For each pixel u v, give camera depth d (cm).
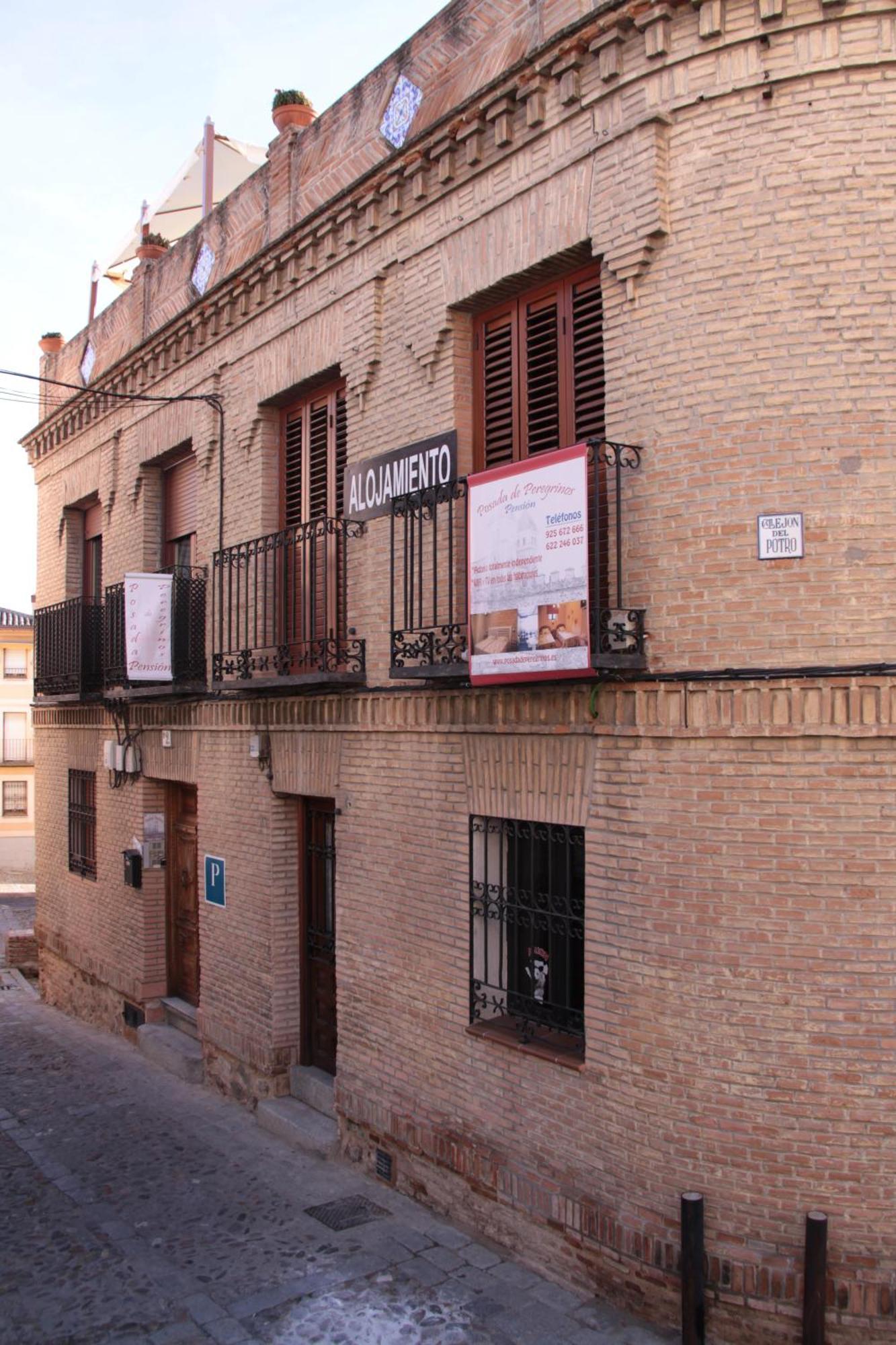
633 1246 592
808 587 551
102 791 1336
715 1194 562
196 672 1068
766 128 565
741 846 561
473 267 726
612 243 620
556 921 665
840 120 552
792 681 550
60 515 1500
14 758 4166
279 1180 805
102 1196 786
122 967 1264
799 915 548
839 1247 536
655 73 599
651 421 599
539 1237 650
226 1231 719
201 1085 1065
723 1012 563
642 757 597
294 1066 952
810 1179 543
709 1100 566
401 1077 772
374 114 846
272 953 946
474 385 756
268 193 986
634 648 595
